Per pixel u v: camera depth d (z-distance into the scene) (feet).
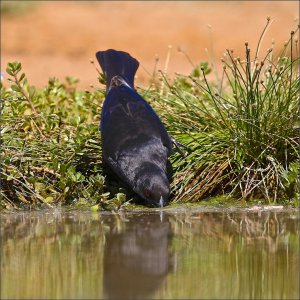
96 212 58.54
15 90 68.85
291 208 59.62
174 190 61.98
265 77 67.46
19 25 201.67
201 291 39.88
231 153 63.36
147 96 69.87
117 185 63.52
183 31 197.06
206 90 64.18
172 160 63.52
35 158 63.00
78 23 203.41
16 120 65.72
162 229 52.21
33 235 50.62
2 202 60.08
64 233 51.19
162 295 39.11
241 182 62.54
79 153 62.64
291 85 63.36
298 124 63.62
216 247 47.57
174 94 66.23
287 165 63.21
